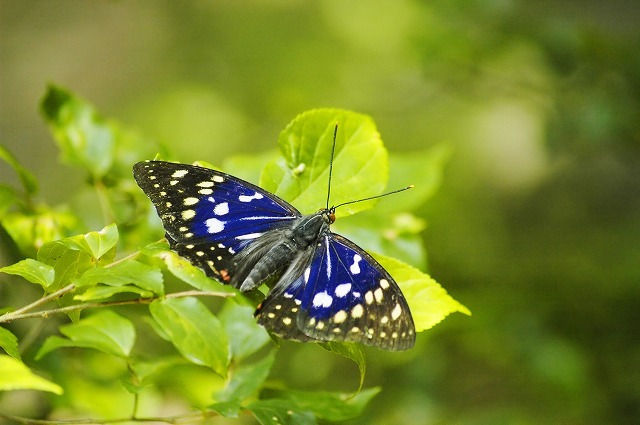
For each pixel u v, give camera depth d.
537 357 1.21
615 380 1.26
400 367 1.28
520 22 1.35
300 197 1.00
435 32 1.42
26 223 1.02
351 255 0.98
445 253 1.63
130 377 1.00
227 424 1.18
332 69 2.21
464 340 1.29
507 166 2.15
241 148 2.08
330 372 1.42
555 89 1.37
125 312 1.03
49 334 1.07
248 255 0.98
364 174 1.00
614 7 1.81
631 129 1.34
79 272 0.96
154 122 2.17
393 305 0.97
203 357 0.97
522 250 1.85
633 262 1.42
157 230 1.04
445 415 1.29
